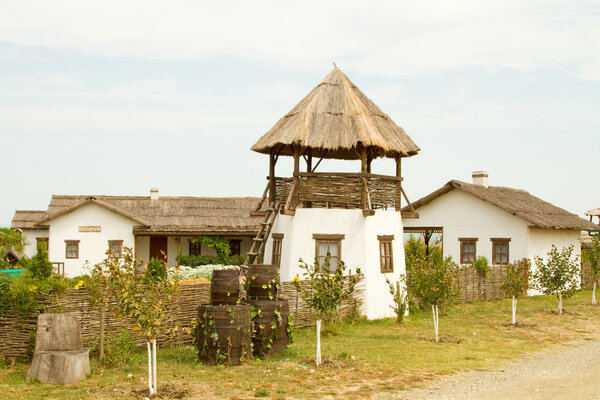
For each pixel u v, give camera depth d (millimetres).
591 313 22250
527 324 19266
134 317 10359
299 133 19594
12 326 12688
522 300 26328
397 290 20266
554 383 11609
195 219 35438
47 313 12273
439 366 13047
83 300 13047
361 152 20312
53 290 12797
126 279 10648
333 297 13188
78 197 37312
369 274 19750
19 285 12477
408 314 20984
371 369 12617
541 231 29719
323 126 19875
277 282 13797
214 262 34094
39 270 16672
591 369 12906
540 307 23859
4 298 12602
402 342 15953
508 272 20000
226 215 36406
